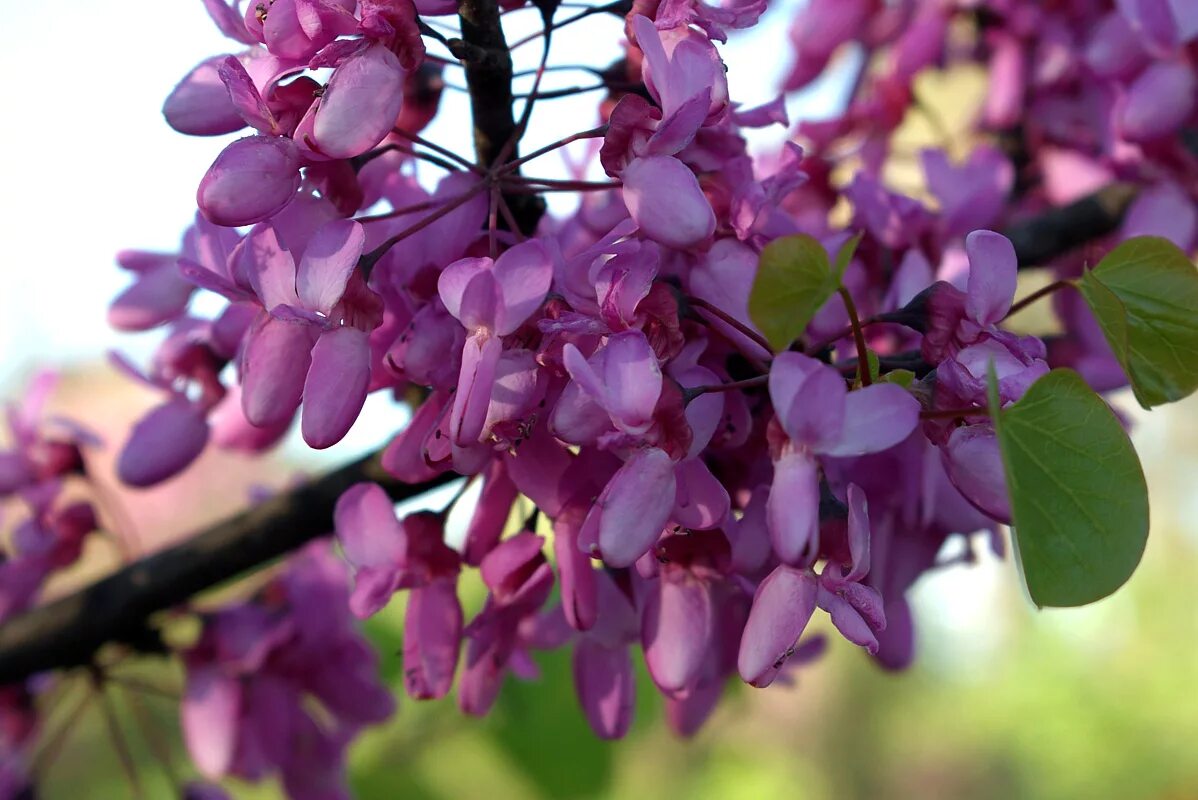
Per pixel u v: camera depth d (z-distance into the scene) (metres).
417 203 0.30
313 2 0.28
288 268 0.28
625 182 0.28
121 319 0.33
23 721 0.38
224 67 0.28
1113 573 0.27
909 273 0.32
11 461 0.38
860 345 0.28
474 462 0.29
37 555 0.38
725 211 0.29
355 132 0.28
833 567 0.28
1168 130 0.36
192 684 0.36
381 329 0.29
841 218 0.39
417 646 0.30
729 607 0.31
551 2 0.30
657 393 0.27
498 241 0.30
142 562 0.35
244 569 0.35
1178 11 0.35
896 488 0.31
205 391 0.34
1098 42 0.37
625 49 0.31
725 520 0.29
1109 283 0.29
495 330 0.28
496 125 0.30
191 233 0.31
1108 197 0.37
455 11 0.29
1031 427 0.27
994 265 0.28
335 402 0.28
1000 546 0.33
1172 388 0.29
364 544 0.30
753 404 0.29
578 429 0.27
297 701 0.37
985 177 0.35
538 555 0.30
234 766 0.37
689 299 0.29
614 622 0.30
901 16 0.46
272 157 0.28
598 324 0.28
